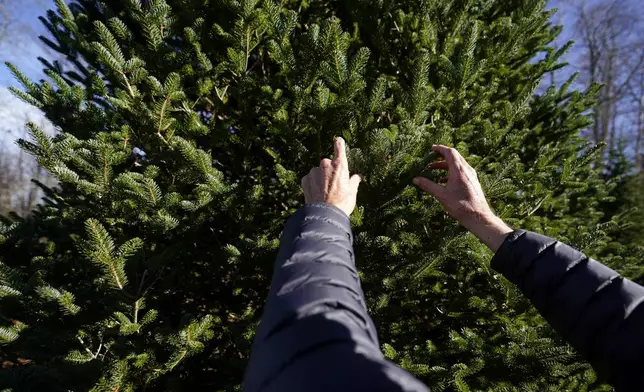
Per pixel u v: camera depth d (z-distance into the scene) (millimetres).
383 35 2689
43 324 2104
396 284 2217
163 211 2023
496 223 1221
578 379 2391
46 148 1847
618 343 902
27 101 2232
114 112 2225
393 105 2615
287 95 2439
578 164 2646
